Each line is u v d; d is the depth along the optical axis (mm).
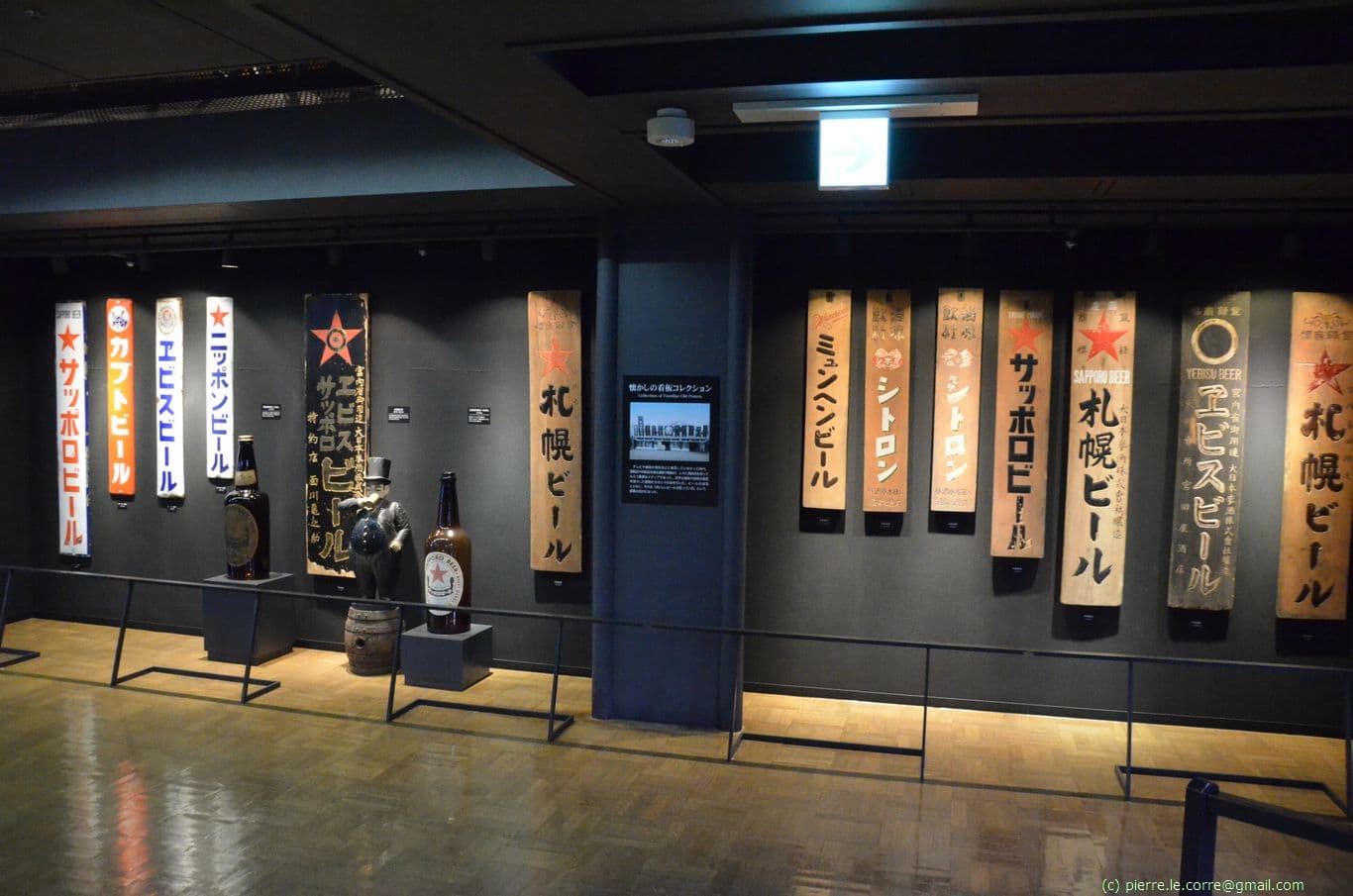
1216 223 6176
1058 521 6660
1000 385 6594
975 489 6668
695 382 6203
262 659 7656
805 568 6961
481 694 6949
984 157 5262
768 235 6891
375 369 7750
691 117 4527
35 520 8852
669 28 3387
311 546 7867
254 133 6504
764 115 4242
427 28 3389
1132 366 6488
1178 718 6555
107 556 8633
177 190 6711
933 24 3293
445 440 7617
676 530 6277
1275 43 3559
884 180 4180
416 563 7711
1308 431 6270
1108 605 6531
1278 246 6324
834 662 6969
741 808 5152
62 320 8547
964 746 6121
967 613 6777
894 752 5910
